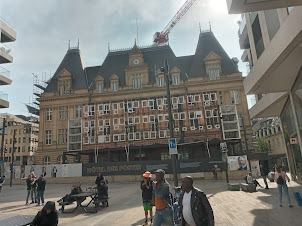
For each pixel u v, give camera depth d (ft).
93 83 170.60
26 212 36.91
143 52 172.45
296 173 64.28
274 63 32.19
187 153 140.15
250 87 45.03
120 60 174.40
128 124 148.97
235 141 125.18
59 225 27.78
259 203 36.52
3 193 69.41
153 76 160.56
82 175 106.32
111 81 160.97
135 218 30.58
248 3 24.09
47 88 171.22
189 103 146.41
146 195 26.71
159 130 144.46
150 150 144.15
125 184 90.38
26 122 313.53
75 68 175.11
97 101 157.89
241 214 29.63
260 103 65.98
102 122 152.25
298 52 31.78
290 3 23.86
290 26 25.68
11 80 98.63
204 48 163.43
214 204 37.91
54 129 159.22
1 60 100.48
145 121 148.05
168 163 97.09
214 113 140.87
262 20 46.44
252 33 55.67
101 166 104.68
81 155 152.15
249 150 138.00
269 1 23.57
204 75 152.35
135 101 152.15
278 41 29.35
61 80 167.53
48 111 164.04
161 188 18.24
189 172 93.97
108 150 132.57
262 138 220.23
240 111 144.05
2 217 20.35
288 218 26.13
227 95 146.10
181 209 13.58
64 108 161.79
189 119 143.74
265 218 26.84
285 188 33.14
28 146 281.13
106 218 31.14
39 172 111.86
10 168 105.81
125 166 102.06
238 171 91.09
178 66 163.12
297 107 49.34
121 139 147.33
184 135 140.05
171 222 18.07
